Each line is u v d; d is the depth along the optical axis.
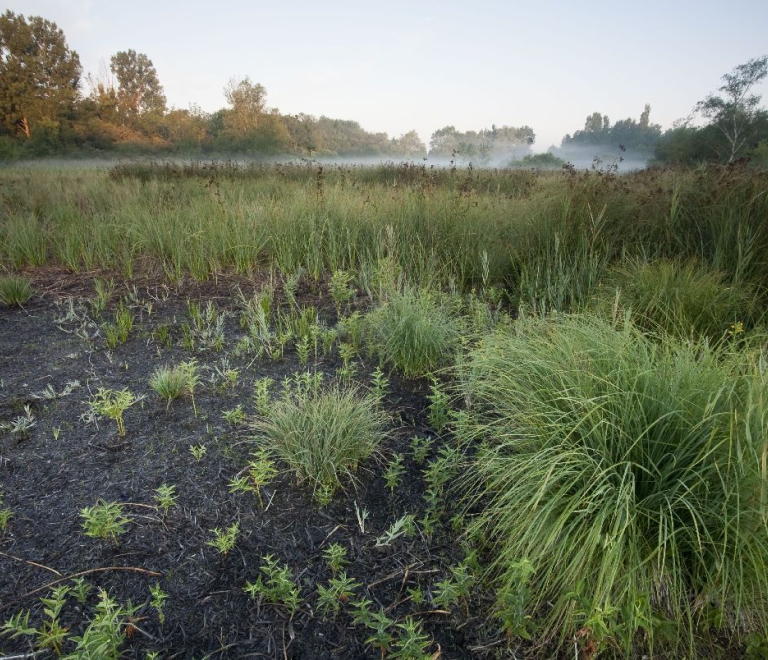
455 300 4.82
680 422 2.12
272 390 3.58
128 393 3.12
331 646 1.88
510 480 2.39
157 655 1.82
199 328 4.58
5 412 3.29
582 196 5.96
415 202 7.05
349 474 2.65
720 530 1.83
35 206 8.77
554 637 1.88
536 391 2.64
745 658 1.79
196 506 2.53
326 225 6.77
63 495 2.57
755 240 4.69
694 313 3.91
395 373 3.91
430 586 2.12
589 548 1.89
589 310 4.25
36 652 1.80
